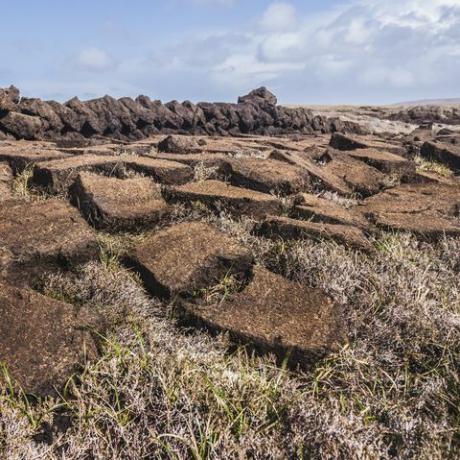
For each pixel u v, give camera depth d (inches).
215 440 73.9
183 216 140.1
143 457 71.8
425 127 671.8
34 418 75.1
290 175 167.6
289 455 73.7
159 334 93.0
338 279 111.5
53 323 88.7
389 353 95.7
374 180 197.9
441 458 74.9
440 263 128.5
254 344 93.7
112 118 372.5
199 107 466.6
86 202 131.3
